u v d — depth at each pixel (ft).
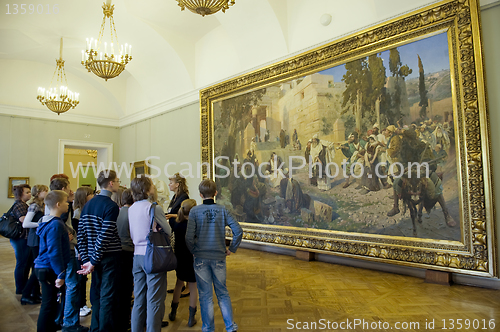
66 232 12.87
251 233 30.40
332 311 15.26
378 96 22.47
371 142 22.66
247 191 31.45
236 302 16.74
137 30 36.68
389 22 21.93
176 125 42.37
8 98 45.39
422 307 15.53
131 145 51.65
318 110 25.89
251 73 31.17
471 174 18.22
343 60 24.38
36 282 17.08
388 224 21.49
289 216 27.61
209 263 12.46
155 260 11.06
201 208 12.85
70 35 38.29
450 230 18.90
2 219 18.01
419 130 20.49
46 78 48.47
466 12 18.84
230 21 31.09
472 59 18.57
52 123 48.85
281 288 18.94
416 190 20.38
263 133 30.25
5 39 38.91
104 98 53.83
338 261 24.86
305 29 27.63
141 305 11.87
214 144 35.40
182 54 38.58
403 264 20.36
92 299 13.09
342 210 24.00
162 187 31.01
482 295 17.07
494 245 17.34
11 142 45.32
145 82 45.14
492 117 18.37
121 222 13.66
